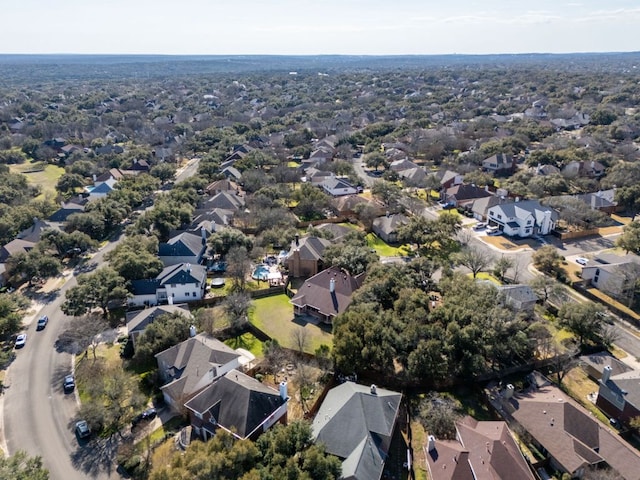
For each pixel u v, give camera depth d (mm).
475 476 41938
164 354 58188
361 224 113188
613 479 41781
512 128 198875
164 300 77562
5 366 62406
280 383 54531
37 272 82688
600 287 79812
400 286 68125
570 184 131250
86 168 151500
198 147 190875
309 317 73188
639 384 51750
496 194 125375
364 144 198250
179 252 89062
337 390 52656
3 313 66875
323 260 84688
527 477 41656
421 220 98125
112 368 60531
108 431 51062
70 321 72188
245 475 37094
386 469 46062
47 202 116938
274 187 124500
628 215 115312
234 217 108875
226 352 58281
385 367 58250
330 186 132000
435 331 57812
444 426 49312
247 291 79938
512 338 58312
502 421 50094
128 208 116438
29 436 50469
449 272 75875
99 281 72438
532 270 87500
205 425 48656
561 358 58844
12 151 177250
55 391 57656
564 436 46938
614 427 51750
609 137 179750
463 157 157125
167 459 46406
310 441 44156
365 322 58750
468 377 57625
